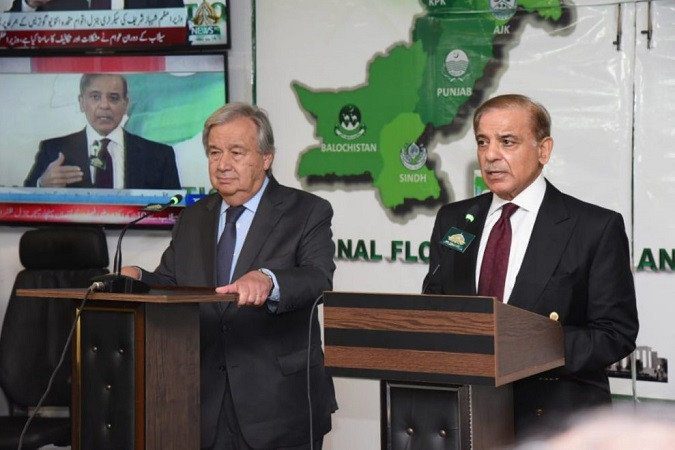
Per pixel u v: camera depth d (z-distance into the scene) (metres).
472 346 1.93
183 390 2.36
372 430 4.24
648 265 3.76
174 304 2.34
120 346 2.30
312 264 2.73
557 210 2.47
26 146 4.57
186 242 2.88
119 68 4.45
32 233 4.17
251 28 4.33
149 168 4.45
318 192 4.25
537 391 2.38
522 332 2.04
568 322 2.44
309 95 4.25
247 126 2.78
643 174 3.77
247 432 2.67
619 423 2.62
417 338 1.98
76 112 4.52
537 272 2.42
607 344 2.31
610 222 2.43
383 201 4.16
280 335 2.76
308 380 2.49
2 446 3.81
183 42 4.36
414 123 4.10
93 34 4.47
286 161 4.30
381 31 4.14
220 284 2.79
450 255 2.54
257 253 2.77
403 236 4.14
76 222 4.54
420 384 2.04
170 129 4.41
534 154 2.43
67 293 2.30
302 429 2.74
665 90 3.74
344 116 4.20
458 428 2.01
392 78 4.12
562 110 3.87
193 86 4.38
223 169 2.76
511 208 2.50
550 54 3.88
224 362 2.74
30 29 4.53
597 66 3.82
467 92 4.01
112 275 2.32
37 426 3.93
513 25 3.93
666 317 3.74
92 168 4.51
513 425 2.37
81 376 2.38
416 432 2.05
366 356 2.03
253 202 2.85
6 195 4.59
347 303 2.05
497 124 2.42
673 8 3.72
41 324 4.20
